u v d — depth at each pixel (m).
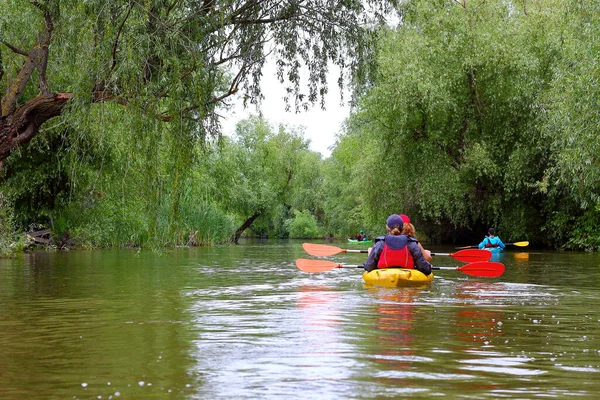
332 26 12.30
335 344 4.34
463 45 21.34
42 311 6.11
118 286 8.62
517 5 22.77
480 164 21.36
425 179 22.66
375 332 4.82
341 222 49.66
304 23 12.19
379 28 12.89
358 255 19.22
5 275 10.66
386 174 24.12
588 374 3.52
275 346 4.27
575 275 10.71
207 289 8.16
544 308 6.28
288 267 12.76
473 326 5.12
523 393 3.12
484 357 3.94
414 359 3.87
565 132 15.60
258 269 12.10
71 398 3.04
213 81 11.26
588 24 14.81
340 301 6.80
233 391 3.13
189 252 20.72
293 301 6.82
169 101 10.57
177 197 10.59
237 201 38.75
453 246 26.91
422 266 9.09
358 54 12.52
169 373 3.52
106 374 3.51
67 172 19.48
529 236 24.61
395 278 8.50
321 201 54.88
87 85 10.20
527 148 21.23
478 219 27.88
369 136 25.33
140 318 5.60
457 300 6.91
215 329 4.97
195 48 10.36
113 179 19.52
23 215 21.05
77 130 11.24
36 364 3.77
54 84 15.54
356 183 26.45
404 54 20.97
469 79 22.05
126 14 9.91
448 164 22.69
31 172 19.50
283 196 44.47
